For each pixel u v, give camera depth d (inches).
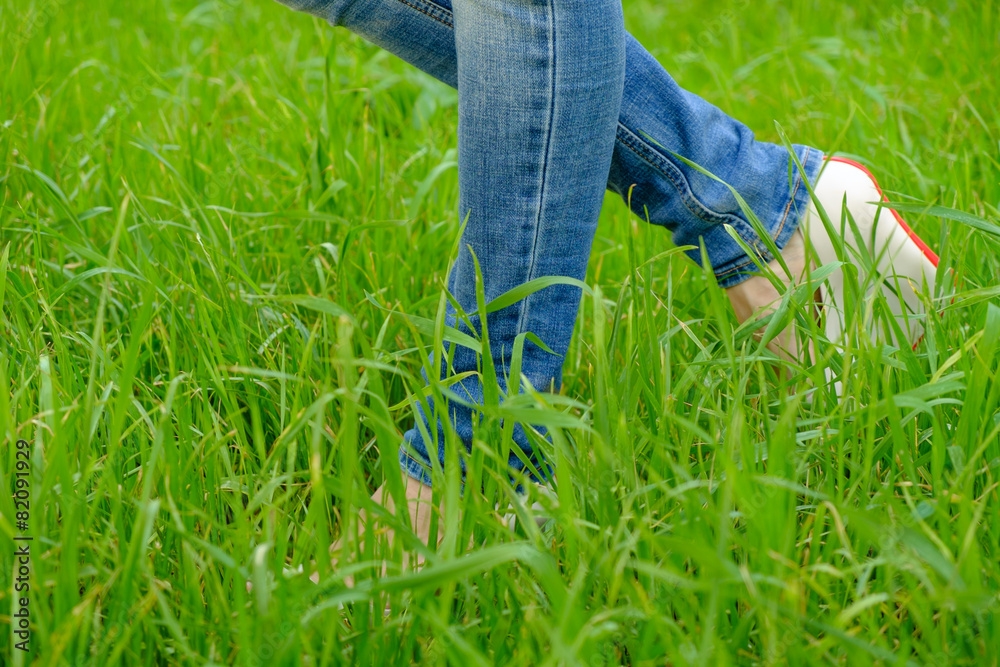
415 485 36.7
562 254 35.1
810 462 35.3
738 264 42.1
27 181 59.6
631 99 38.7
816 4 105.7
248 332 45.7
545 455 35.1
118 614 26.7
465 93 33.5
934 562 23.9
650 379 37.5
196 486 33.2
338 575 25.7
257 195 61.8
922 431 36.4
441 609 25.6
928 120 73.2
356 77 79.3
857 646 24.0
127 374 29.0
